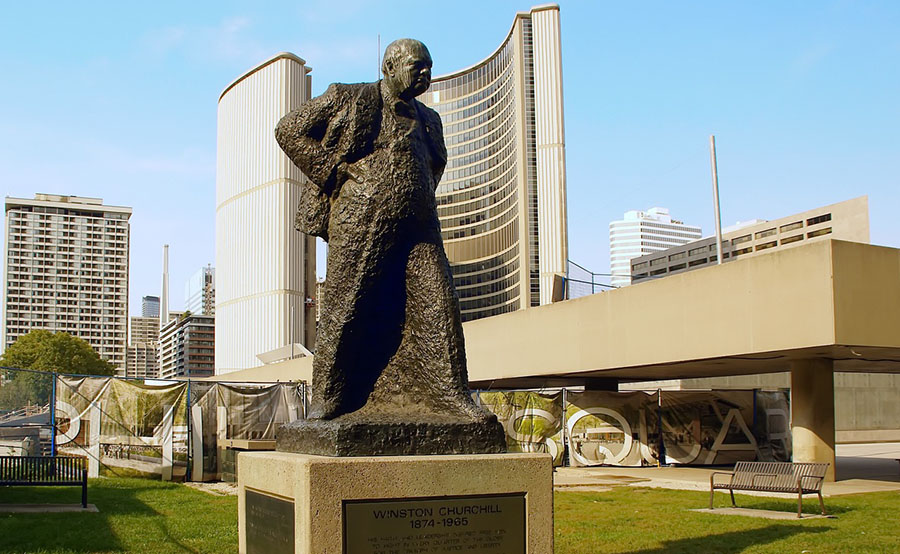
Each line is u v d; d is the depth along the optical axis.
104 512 12.22
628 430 21.38
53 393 17.69
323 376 5.63
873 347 14.12
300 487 4.64
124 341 143.75
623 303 18.33
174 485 17.05
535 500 5.10
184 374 134.12
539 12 51.03
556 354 20.56
